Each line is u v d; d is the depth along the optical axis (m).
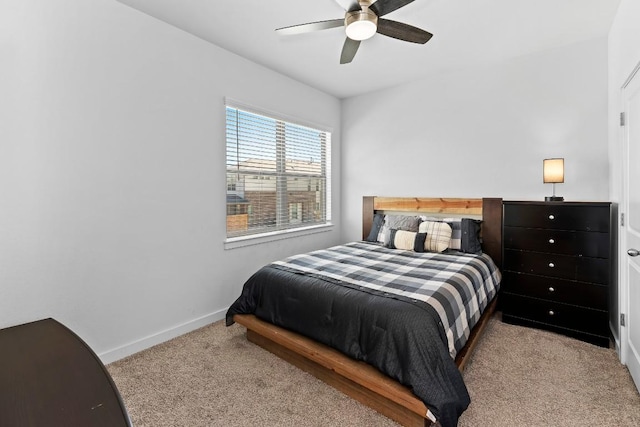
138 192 2.36
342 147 4.49
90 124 2.10
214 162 2.89
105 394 0.80
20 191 1.83
